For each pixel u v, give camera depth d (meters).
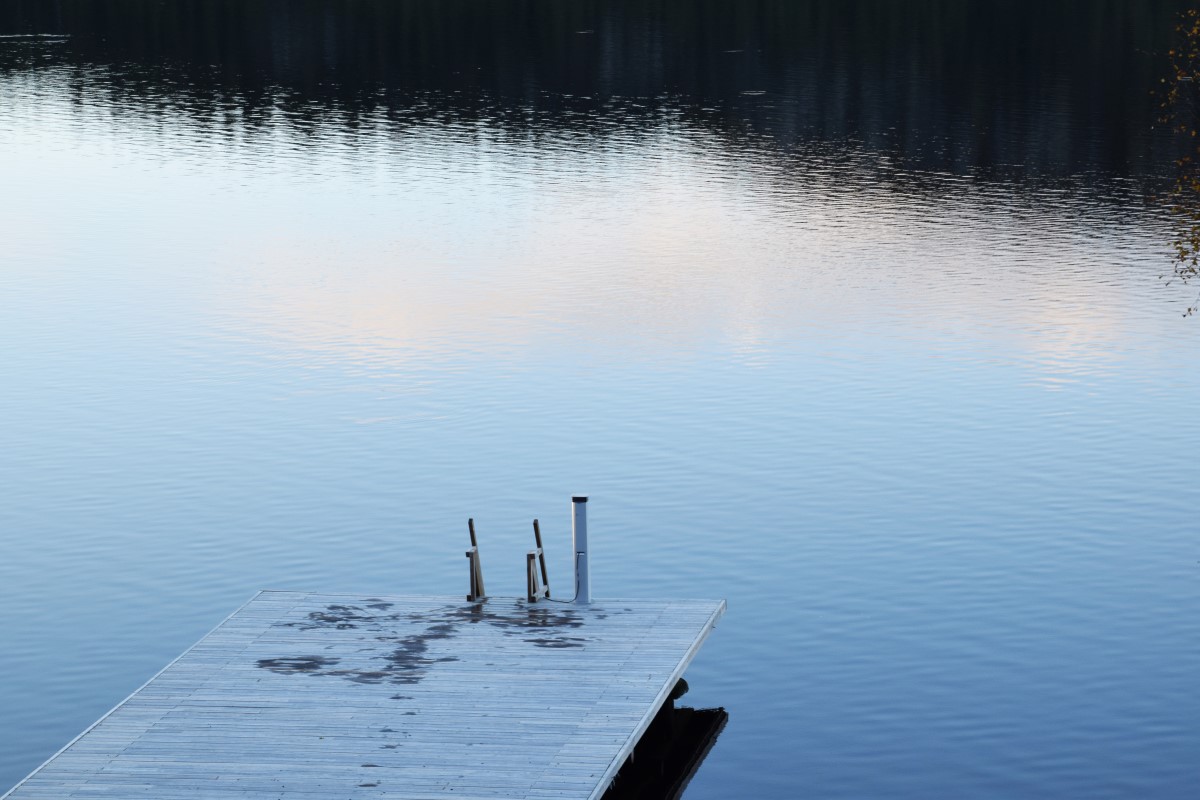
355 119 85.38
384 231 60.62
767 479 33.91
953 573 29.00
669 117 84.75
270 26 124.00
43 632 27.19
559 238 59.12
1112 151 74.00
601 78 97.31
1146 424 37.16
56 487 34.16
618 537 30.94
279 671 22.98
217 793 19.42
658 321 47.28
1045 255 55.19
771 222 61.34
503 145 78.00
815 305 48.94
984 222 60.72
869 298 49.69
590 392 40.28
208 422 38.47
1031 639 26.39
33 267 55.72
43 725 23.97
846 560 29.69
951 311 47.84
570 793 19.19
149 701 22.06
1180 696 24.39
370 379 41.78
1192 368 41.53
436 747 20.47
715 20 122.44
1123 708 24.09
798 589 28.47
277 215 63.78
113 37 120.44
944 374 41.38
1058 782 22.11
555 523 31.72
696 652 24.75
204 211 64.75
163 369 43.16
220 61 107.12
